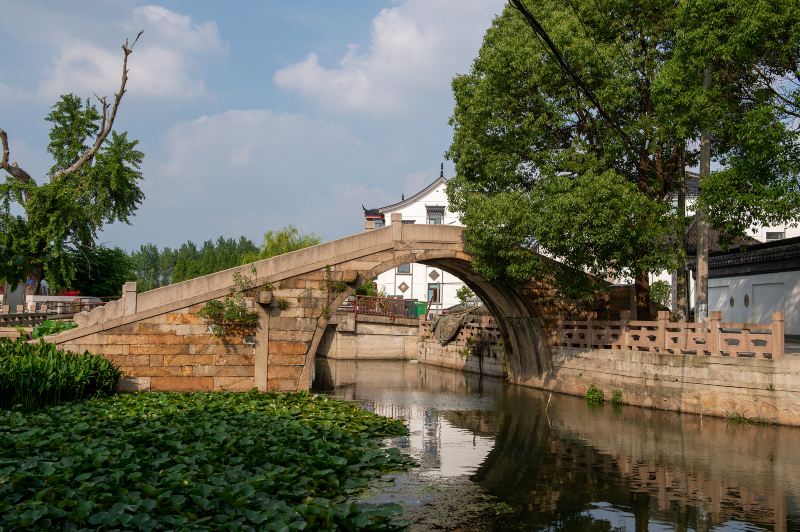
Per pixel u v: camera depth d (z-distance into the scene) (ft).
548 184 63.87
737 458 44.60
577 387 76.43
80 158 123.03
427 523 30.68
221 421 45.34
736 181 53.36
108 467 31.99
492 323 103.24
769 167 50.93
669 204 65.92
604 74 63.36
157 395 57.98
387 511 29.43
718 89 54.60
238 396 58.85
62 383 51.93
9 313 84.79
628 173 70.79
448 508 32.99
